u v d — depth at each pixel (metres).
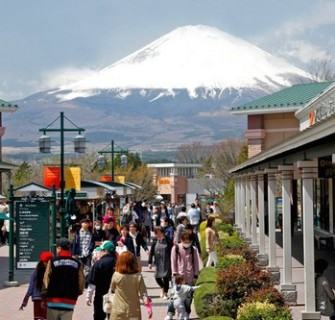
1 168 45.66
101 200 51.03
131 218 44.81
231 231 44.44
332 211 38.47
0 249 46.41
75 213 43.47
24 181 96.31
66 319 16.97
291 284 23.91
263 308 16.52
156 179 127.88
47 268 17.06
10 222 29.81
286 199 24.41
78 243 26.58
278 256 36.75
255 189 44.22
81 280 17.20
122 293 16.53
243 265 20.83
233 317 18.89
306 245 20.08
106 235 26.94
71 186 38.19
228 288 19.17
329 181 39.25
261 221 33.50
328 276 27.17
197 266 22.03
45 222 29.83
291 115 57.09
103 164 65.75
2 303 24.86
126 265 16.62
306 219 20.17
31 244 29.69
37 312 18.73
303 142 17.06
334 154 17.22
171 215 57.00
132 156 115.12
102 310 19.22
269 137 57.94
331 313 18.81
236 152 112.12
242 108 57.72
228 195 73.69
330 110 36.75
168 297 22.80
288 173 24.42
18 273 33.53
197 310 19.55
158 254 25.00
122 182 67.31
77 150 37.97
